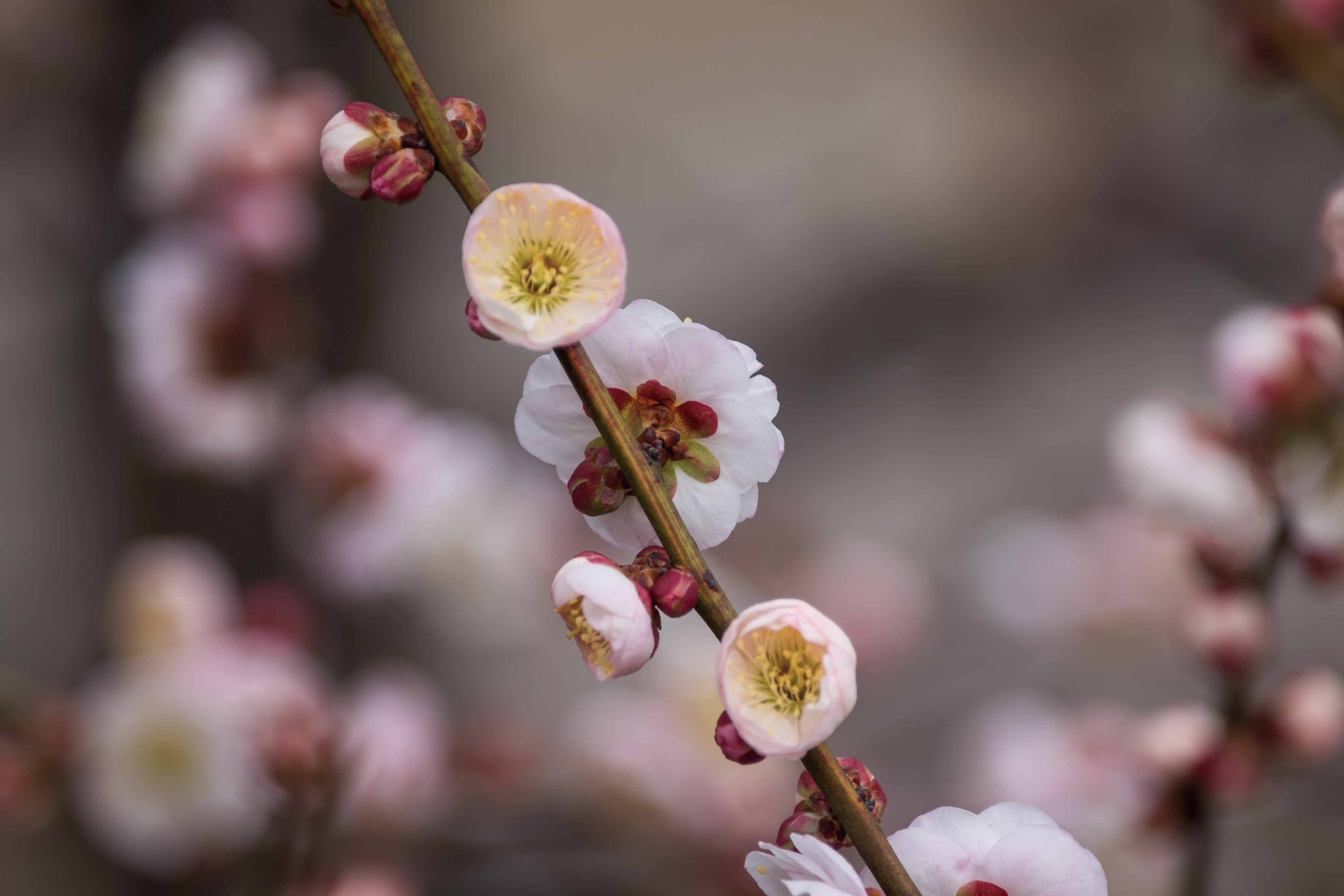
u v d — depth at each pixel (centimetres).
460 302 162
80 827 103
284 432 96
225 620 87
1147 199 167
